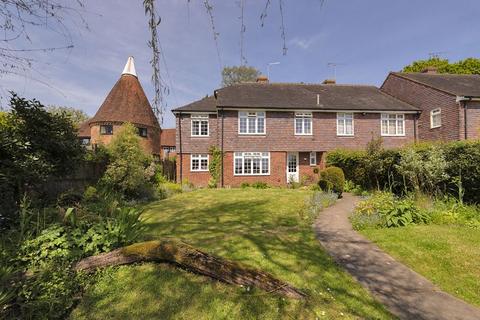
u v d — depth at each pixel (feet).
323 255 17.08
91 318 10.83
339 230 22.88
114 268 14.02
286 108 63.16
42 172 23.12
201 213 29.53
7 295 10.53
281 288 12.55
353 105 66.13
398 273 14.96
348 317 10.97
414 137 66.18
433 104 61.11
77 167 29.94
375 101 69.10
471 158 26.53
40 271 12.11
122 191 36.45
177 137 63.87
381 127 66.23
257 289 12.64
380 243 19.12
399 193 37.01
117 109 77.15
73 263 13.43
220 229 22.66
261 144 64.03
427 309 11.68
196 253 13.65
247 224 24.61
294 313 11.12
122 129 40.34
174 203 36.04
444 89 59.82
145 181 42.55
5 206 17.56
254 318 10.80
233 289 12.64
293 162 67.21
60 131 26.08
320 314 11.07
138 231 16.88
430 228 21.44
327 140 65.31
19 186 21.08
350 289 13.15
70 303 11.32
